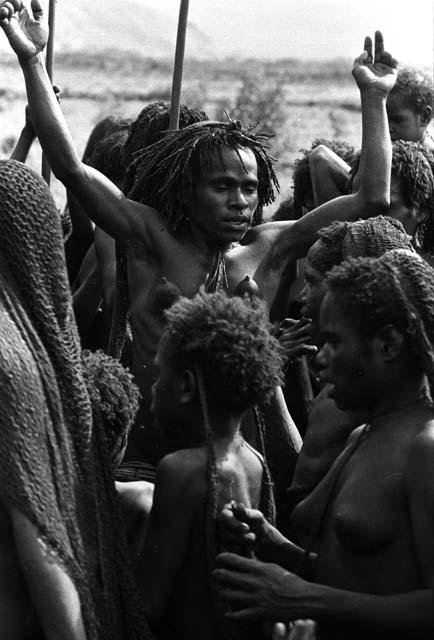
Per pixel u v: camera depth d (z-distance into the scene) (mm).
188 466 4059
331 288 3967
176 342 4059
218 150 5316
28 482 3826
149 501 4582
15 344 3906
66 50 22922
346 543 3852
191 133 5387
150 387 5324
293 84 22141
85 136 18625
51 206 4141
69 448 3973
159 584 4059
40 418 3891
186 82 22016
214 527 4008
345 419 4895
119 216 5395
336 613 3756
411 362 3912
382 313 3875
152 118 6367
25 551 3814
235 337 4012
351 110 20766
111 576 3990
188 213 5402
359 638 3814
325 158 6742
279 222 5652
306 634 3791
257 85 21453
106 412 4246
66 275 4141
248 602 3830
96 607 3926
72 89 20906
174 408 4109
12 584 3922
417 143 6184
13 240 4043
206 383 4047
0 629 3893
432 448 3777
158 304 5254
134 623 3975
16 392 3861
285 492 5422
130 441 5395
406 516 3799
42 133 5324
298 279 6480
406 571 3791
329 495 3965
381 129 5602
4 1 5426
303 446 5000
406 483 3793
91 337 6578
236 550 4059
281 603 3803
